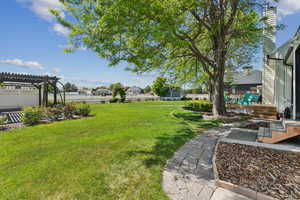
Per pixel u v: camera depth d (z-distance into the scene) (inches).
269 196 74.5
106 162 119.1
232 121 273.4
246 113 347.3
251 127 226.1
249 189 80.0
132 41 203.2
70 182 93.2
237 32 282.8
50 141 172.9
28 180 95.8
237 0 262.5
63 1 179.2
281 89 283.0
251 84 895.1
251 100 457.4
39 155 133.6
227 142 159.8
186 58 366.0
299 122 160.2
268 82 345.1
